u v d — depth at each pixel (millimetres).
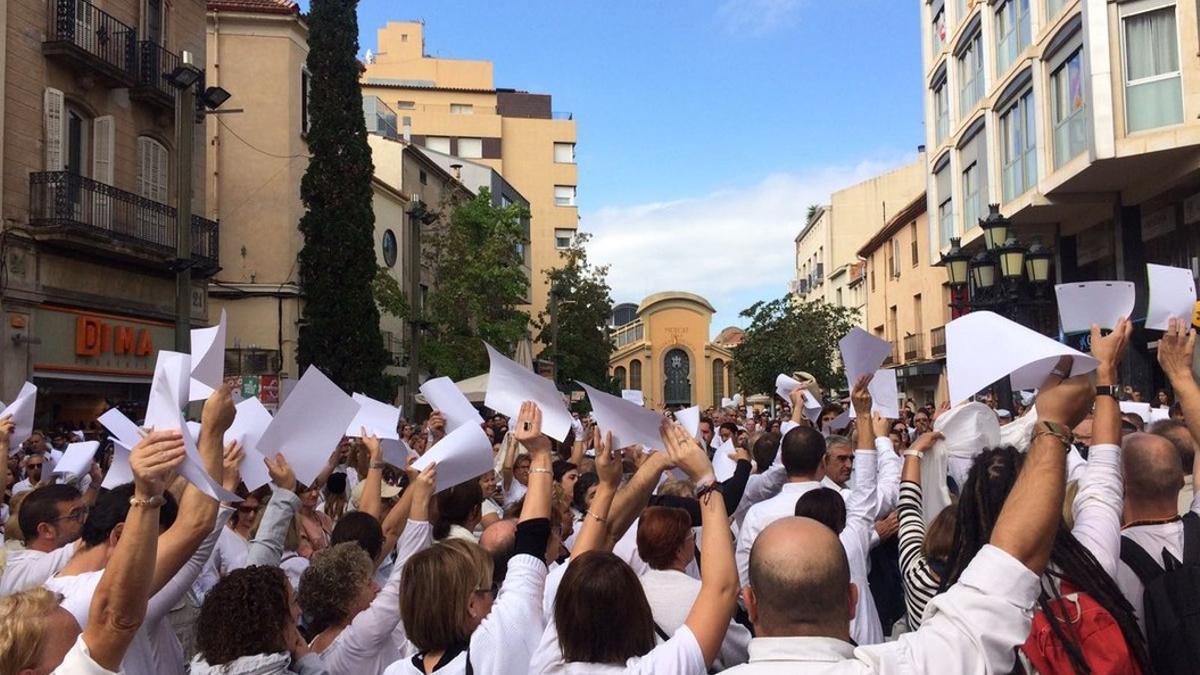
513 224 33344
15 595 2875
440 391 4758
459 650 3307
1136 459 3205
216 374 3555
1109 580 2600
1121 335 2912
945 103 29188
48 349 18547
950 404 4953
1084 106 18062
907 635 2184
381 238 33562
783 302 38906
